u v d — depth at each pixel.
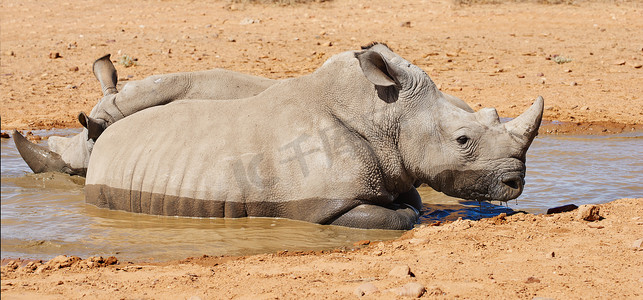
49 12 39.25
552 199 11.52
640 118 19.08
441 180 10.17
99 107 11.78
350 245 9.23
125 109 11.57
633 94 22.44
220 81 11.54
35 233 9.70
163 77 11.60
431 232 9.41
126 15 38.22
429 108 10.03
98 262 8.27
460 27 35.28
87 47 29.64
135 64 25.91
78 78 24.73
